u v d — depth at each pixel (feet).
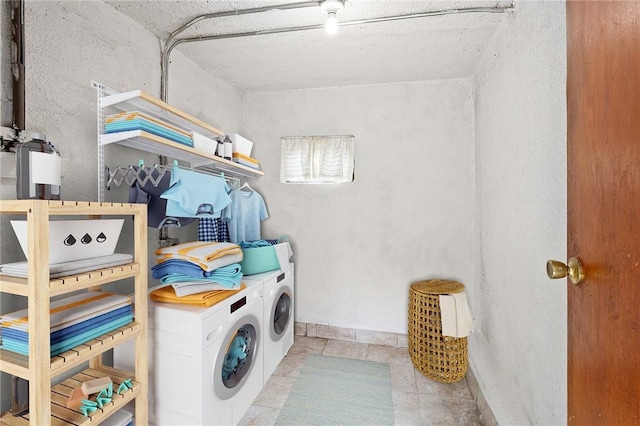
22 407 3.56
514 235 5.45
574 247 2.41
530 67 4.73
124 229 5.65
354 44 6.87
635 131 1.69
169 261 5.02
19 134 4.00
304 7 5.48
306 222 9.52
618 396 1.85
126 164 5.74
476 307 8.30
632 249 1.72
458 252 8.55
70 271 3.35
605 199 1.98
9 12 3.93
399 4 5.49
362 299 9.16
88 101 5.04
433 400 6.26
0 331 3.34
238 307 5.32
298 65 7.86
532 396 4.76
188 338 4.39
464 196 8.49
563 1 3.74
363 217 9.14
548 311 4.21
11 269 3.27
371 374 7.26
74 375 4.44
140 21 5.96
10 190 4.00
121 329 3.94
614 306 1.89
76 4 4.84
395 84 8.91
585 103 2.23
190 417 4.40
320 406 6.07
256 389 6.06
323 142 9.35
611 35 1.90
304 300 9.57
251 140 9.87
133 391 3.99
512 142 5.52
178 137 5.40
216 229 7.04
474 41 6.73
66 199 4.72
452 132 8.56
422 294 7.26
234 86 9.32
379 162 9.02
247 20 5.98
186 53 7.22
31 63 4.24
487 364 6.55
